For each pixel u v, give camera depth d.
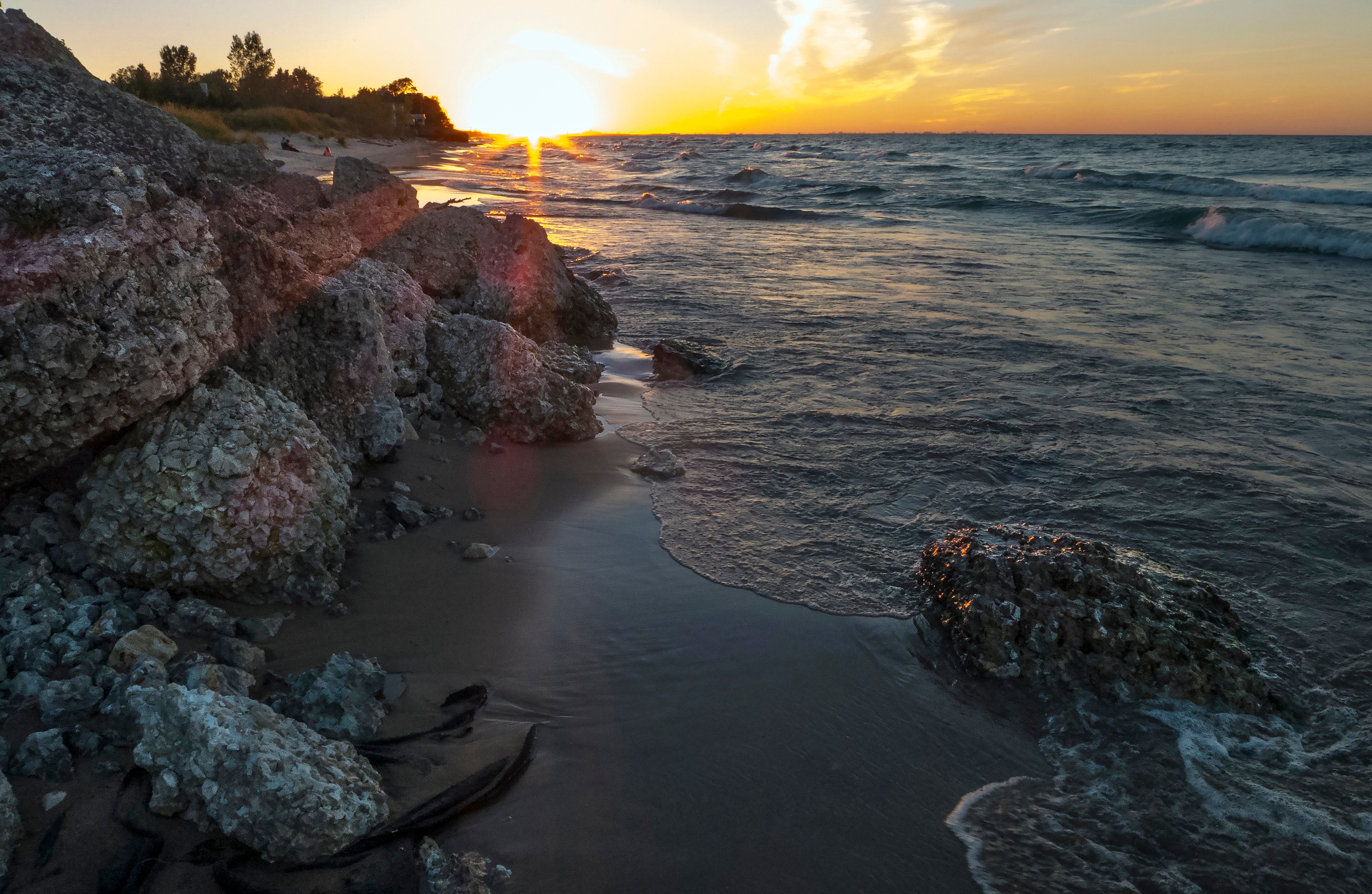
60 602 3.13
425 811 2.72
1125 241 20.11
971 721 3.57
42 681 2.79
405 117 90.81
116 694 2.76
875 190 32.81
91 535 3.37
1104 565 4.22
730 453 6.48
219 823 2.44
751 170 42.53
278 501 3.67
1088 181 37.78
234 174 6.67
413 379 6.15
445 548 4.61
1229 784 3.23
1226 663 3.79
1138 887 2.76
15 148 3.69
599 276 14.15
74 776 2.54
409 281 6.64
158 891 2.27
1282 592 4.61
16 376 2.98
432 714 3.25
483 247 8.70
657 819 2.89
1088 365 9.04
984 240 20.44
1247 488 5.89
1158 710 3.64
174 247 3.52
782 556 4.89
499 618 4.00
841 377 8.65
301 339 4.75
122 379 3.26
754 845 2.82
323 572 3.87
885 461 6.38
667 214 26.91
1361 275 15.03
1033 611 3.99
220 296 3.83
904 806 3.06
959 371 8.83
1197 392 8.10
